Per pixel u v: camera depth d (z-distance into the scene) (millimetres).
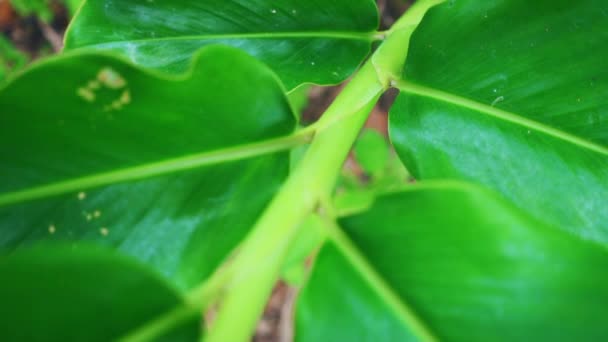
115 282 280
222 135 330
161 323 281
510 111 363
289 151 336
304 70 386
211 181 330
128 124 320
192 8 391
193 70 314
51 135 316
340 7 389
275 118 333
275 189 332
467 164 360
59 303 275
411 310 298
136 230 325
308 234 421
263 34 391
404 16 390
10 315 272
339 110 350
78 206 323
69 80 308
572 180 355
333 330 303
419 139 365
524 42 364
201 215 328
